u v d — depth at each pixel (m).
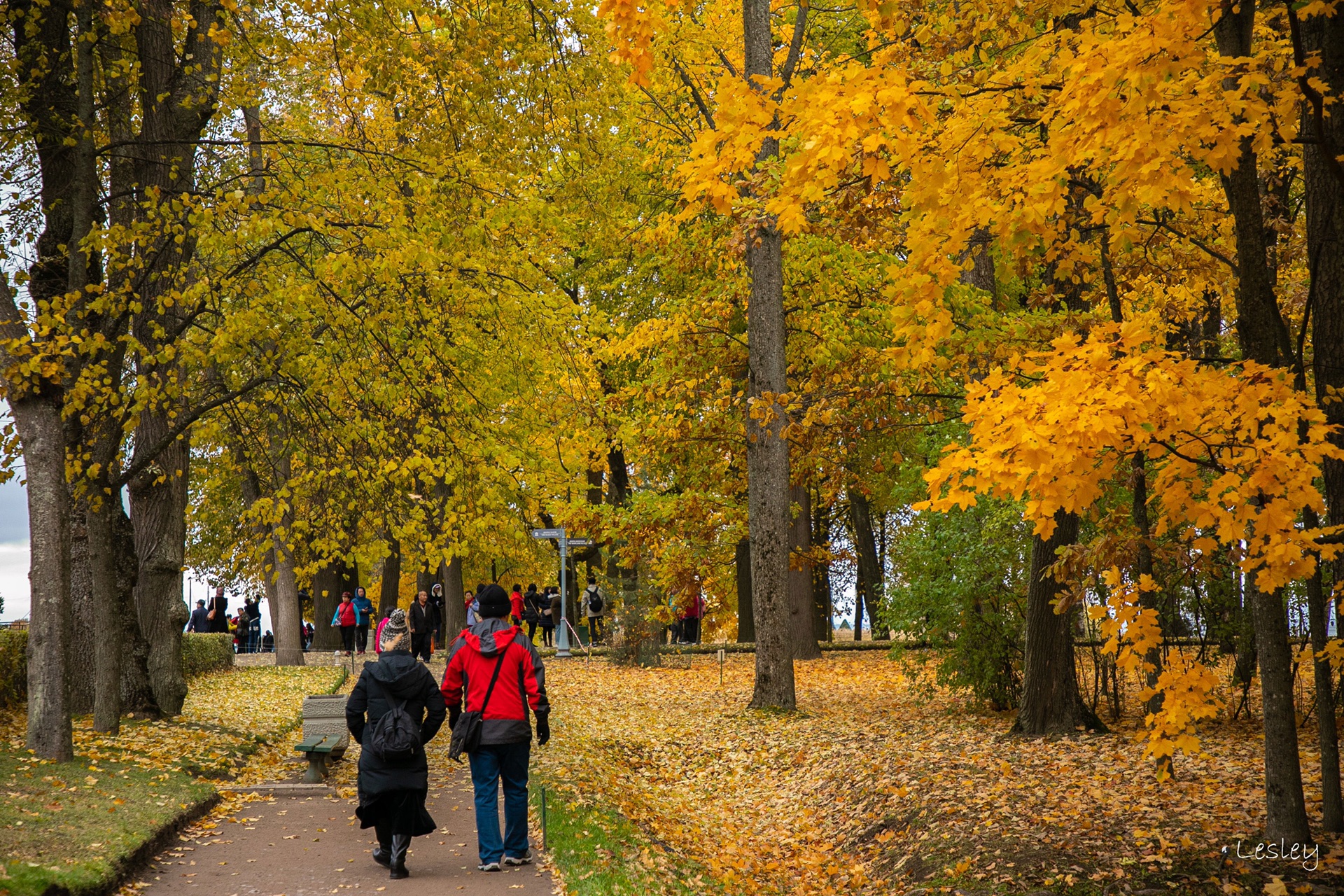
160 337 10.48
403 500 13.01
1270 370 5.35
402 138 12.92
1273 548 5.15
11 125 11.56
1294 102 5.73
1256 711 12.29
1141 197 5.14
